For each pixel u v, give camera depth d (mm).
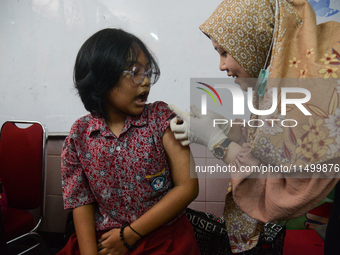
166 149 631
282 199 513
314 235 1158
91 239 608
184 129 608
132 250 591
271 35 643
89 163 629
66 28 1450
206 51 1333
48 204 1525
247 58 664
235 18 646
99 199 638
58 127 1513
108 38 578
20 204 1160
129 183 610
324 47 516
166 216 586
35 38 1487
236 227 671
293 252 1037
